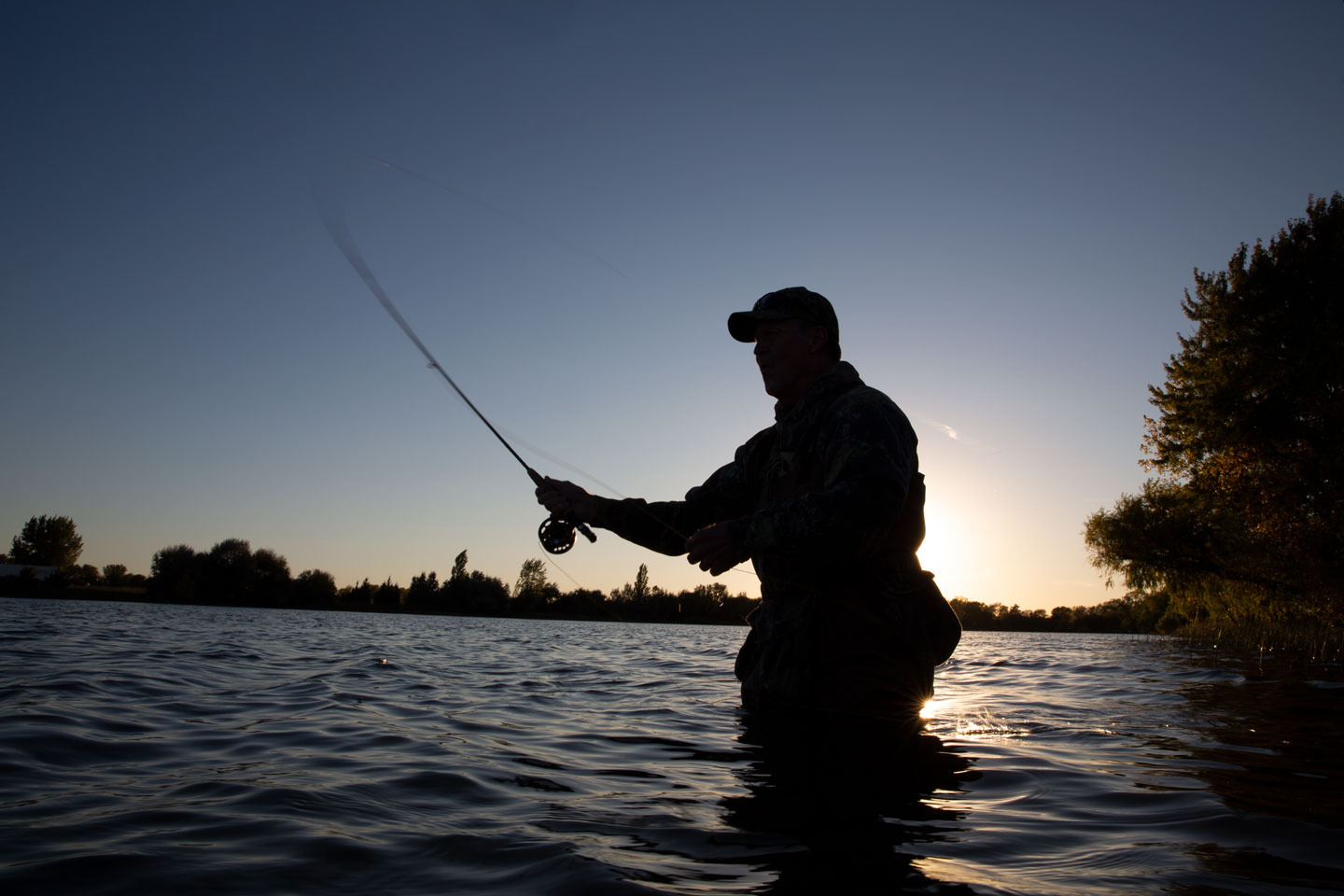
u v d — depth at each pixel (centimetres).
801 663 315
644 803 208
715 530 301
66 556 9325
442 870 154
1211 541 2183
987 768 254
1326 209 2064
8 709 344
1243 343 2100
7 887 143
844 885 145
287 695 449
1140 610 3014
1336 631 1884
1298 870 157
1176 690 582
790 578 324
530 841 172
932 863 159
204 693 446
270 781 228
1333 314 1977
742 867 155
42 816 189
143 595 7262
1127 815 199
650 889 141
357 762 262
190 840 171
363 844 170
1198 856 166
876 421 305
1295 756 287
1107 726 363
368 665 692
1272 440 2028
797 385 360
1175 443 2327
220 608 5703
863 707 306
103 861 157
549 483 409
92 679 482
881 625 309
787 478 337
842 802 209
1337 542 1881
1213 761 274
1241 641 2064
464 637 1584
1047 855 166
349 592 7431
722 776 243
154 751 275
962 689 579
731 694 500
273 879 148
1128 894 142
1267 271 2091
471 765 257
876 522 288
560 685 557
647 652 1107
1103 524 2364
